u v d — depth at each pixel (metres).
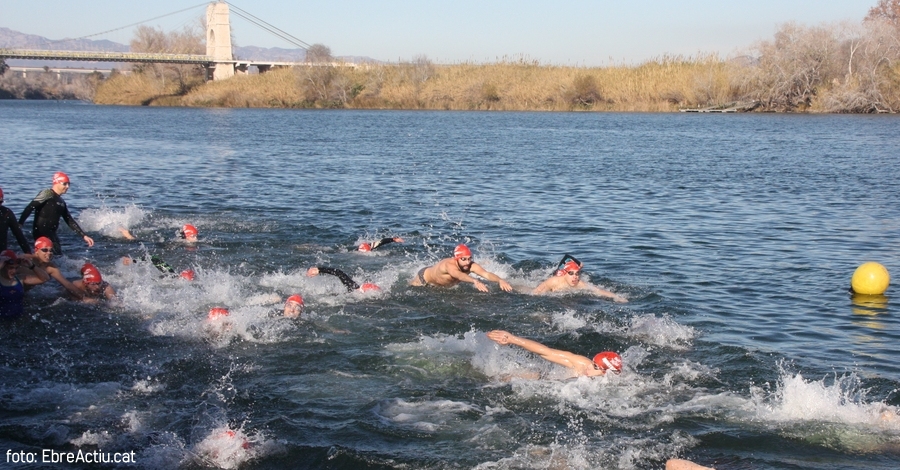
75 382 8.09
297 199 20.80
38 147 36.22
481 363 8.81
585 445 6.94
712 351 9.24
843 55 78.75
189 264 13.09
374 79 95.94
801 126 59.62
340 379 8.32
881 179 26.97
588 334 9.78
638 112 85.38
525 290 11.84
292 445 6.84
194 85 112.94
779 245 15.38
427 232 16.36
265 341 9.43
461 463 6.59
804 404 7.66
